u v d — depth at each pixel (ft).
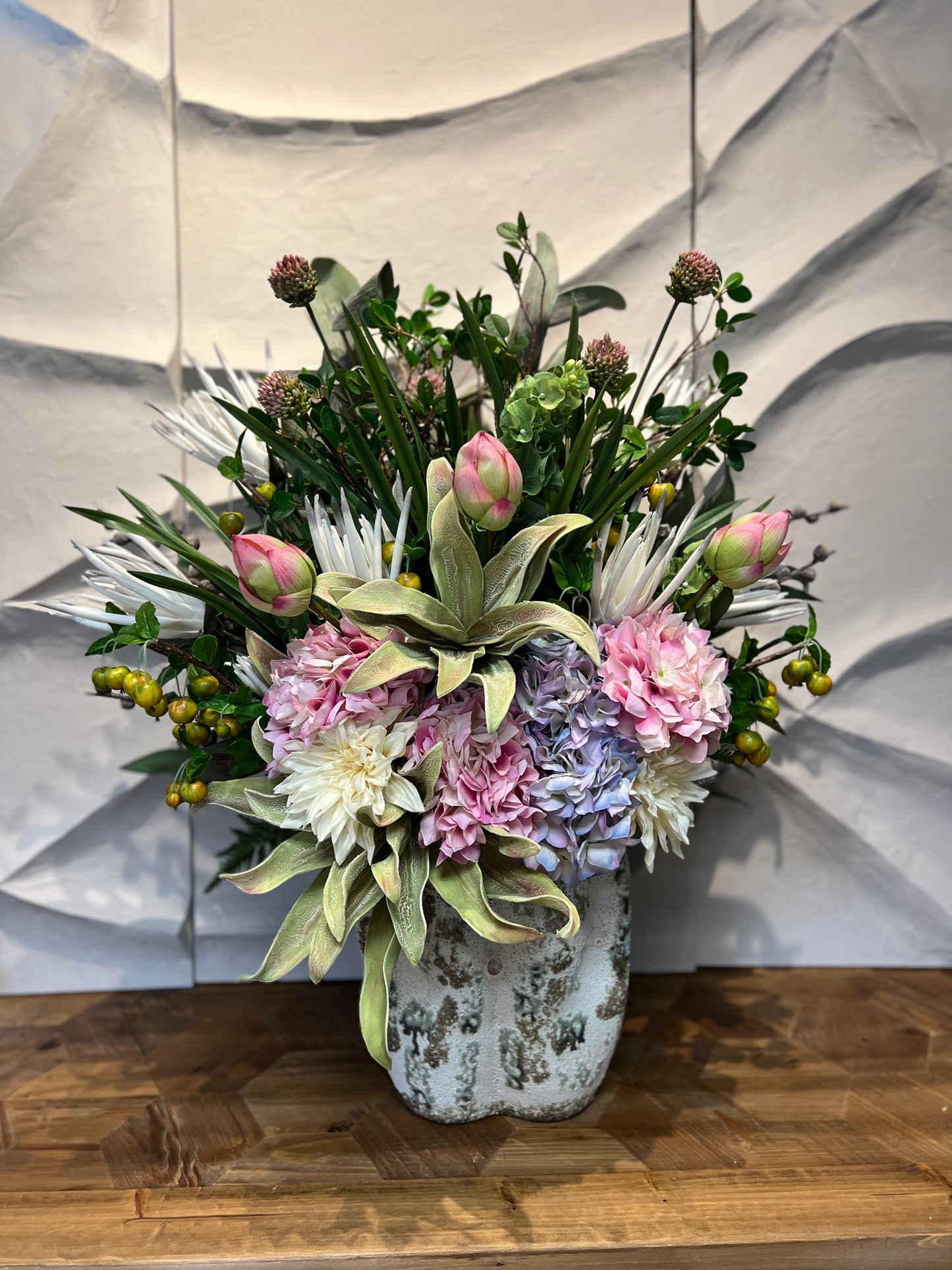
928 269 2.43
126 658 2.48
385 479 1.76
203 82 2.36
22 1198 1.72
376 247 2.43
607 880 1.86
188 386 2.43
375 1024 1.55
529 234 2.43
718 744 1.74
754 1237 1.61
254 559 1.47
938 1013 2.39
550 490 1.70
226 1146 1.87
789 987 2.52
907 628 2.50
